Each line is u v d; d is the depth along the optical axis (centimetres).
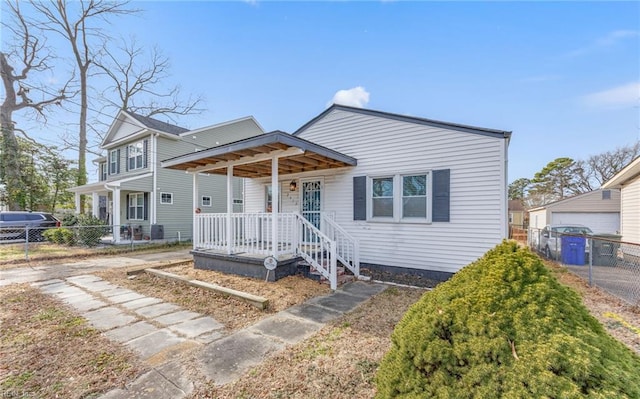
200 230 722
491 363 139
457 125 611
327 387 238
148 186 1383
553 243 1005
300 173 830
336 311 423
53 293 521
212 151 586
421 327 166
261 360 282
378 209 712
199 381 248
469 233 600
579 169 2766
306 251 632
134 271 660
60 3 1706
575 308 154
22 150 1817
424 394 144
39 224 1343
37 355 293
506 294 159
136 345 315
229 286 533
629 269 690
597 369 124
